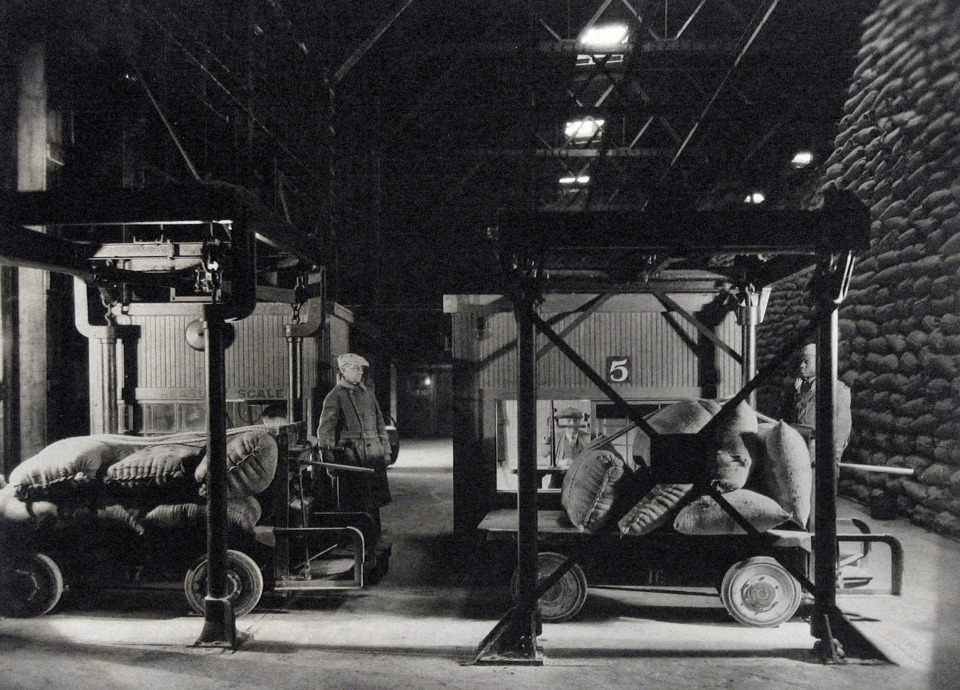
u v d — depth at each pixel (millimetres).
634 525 4852
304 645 4512
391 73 14625
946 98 7660
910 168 8320
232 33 8867
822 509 4312
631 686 3812
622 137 14391
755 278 6613
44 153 6785
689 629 4789
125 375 7922
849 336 9656
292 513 5668
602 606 5270
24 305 6758
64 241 5434
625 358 7055
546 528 5152
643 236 4328
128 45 7227
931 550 6715
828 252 4281
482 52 12656
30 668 4059
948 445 7211
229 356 8172
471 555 6980
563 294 7027
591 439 7121
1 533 4961
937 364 7438
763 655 4293
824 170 11711
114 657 4250
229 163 9484
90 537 5102
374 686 3812
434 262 19344
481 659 4203
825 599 4309
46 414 6934
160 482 4957
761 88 9219
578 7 12477
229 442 5062
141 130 8031
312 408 8156
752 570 4785
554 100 10500
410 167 18031
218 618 4469
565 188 15273
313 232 10633
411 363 23797
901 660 4168
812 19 8938
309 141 11211
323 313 6820
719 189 12078
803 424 6273
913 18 8297
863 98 9328
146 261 6094
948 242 7355
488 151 16141
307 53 10922
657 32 12438
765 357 13680
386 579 6254
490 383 7098
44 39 6727
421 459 16500
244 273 4469
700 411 5258
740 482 4934
